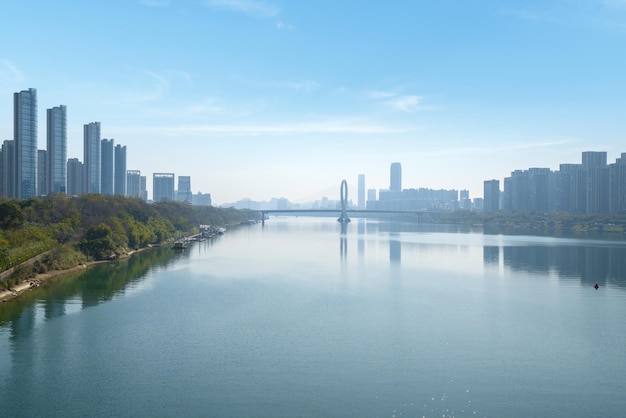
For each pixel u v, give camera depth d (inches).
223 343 3895.2
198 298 5388.8
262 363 3501.5
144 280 6382.9
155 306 4987.7
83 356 3587.6
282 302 5260.8
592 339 4052.7
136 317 4566.9
